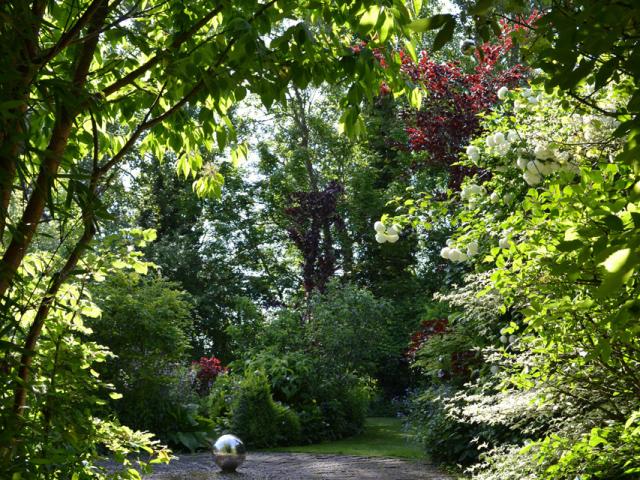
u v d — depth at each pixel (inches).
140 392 387.9
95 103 98.6
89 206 90.8
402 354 640.4
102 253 123.6
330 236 724.7
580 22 59.9
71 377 106.8
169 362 415.5
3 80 80.1
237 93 121.3
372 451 387.9
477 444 295.7
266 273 869.8
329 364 484.1
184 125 152.3
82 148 146.9
